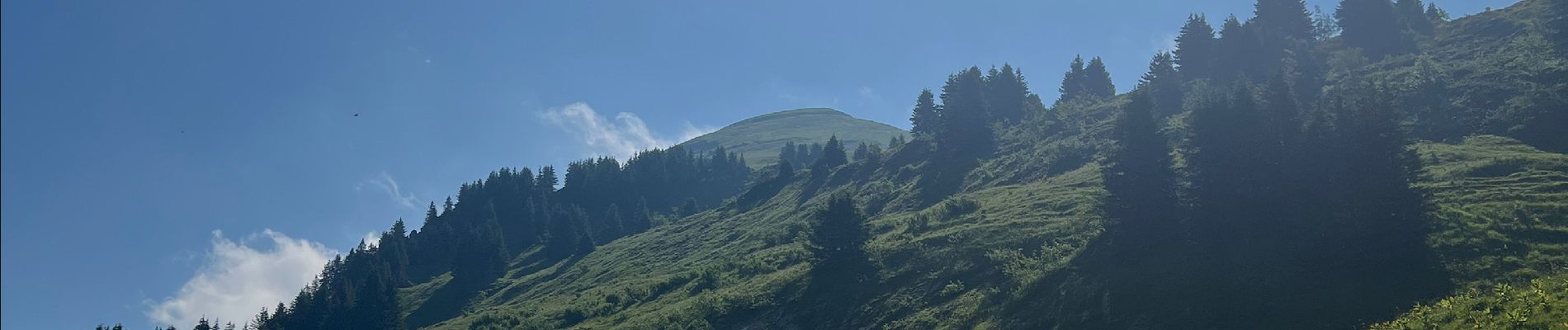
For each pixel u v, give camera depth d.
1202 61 127.44
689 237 119.94
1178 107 111.25
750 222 118.75
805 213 109.38
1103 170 61.75
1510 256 45.44
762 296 68.38
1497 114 77.94
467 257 122.44
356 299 103.31
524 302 102.94
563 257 133.75
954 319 56.09
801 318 63.28
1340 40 130.75
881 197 106.00
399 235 161.12
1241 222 55.53
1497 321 38.44
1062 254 60.44
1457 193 57.19
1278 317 45.81
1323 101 96.75
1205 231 56.34
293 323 99.88
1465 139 75.31
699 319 67.38
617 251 122.88
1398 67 105.81
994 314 54.94
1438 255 47.31
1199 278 51.47
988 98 139.75
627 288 87.69
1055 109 124.25
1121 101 122.62
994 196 85.50
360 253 147.12
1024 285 56.72
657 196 183.25
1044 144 106.06
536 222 163.62
